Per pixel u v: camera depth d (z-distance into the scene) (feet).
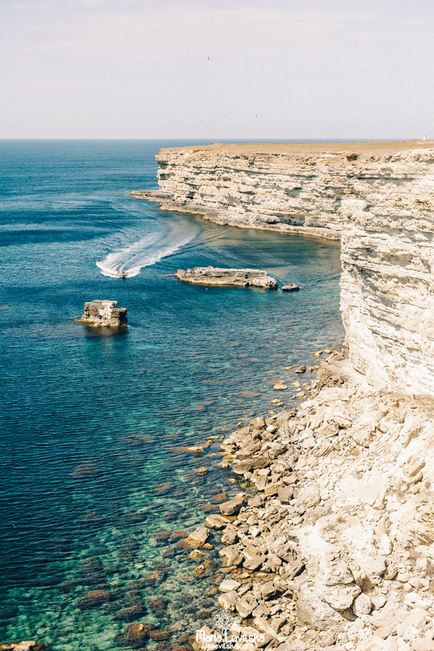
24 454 113.91
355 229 126.82
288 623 69.92
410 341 111.96
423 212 104.06
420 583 64.44
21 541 87.86
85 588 78.43
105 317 204.54
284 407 136.05
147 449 117.19
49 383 150.51
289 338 190.90
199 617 72.95
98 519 93.81
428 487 71.15
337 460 95.76
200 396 143.54
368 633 63.77
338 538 74.08
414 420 84.58
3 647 68.03
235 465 110.11
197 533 89.10
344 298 151.84
